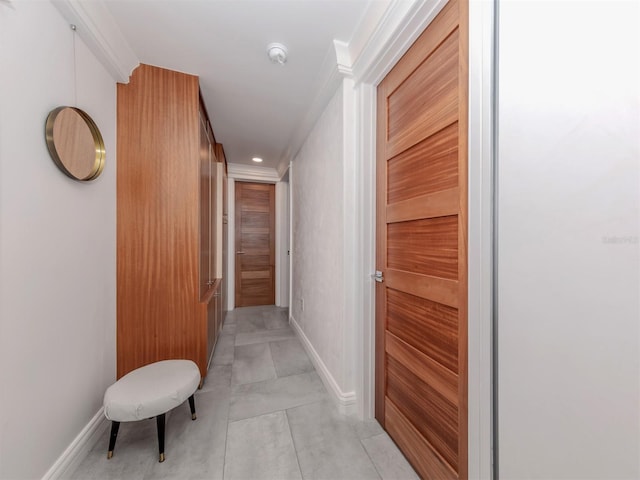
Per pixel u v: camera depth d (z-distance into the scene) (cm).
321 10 124
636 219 46
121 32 138
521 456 67
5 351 86
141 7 123
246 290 413
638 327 46
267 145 312
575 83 54
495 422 74
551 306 59
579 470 55
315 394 176
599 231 51
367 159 148
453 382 94
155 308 168
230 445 129
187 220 174
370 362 150
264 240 421
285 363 221
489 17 72
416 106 112
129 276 163
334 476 113
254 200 415
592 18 51
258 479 111
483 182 76
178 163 172
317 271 214
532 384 63
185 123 173
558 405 58
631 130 46
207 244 224
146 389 122
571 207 55
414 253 116
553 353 59
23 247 93
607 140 49
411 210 117
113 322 156
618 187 48
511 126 67
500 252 71
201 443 130
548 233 60
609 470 50
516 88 66
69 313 117
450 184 94
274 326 321
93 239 136
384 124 138
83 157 124
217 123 250
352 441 133
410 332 120
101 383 142
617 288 49
